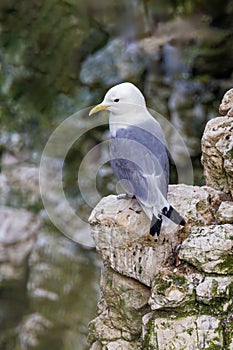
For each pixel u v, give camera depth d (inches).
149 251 259.4
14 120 619.5
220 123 275.1
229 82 531.8
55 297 540.4
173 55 544.7
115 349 271.7
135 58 561.6
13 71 611.2
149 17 564.7
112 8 576.4
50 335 530.0
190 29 545.6
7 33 606.5
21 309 547.5
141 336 258.2
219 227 249.4
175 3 553.9
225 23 538.6
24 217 578.6
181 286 242.5
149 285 259.8
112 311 273.7
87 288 531.8
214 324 237.8
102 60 577.3
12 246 563.2
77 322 525.0
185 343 240.5
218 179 279.1
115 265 267.7
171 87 542.3
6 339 538.6
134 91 277.0
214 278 240.5
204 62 534.6
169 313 244.5
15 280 554.9
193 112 531.8
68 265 544.4
